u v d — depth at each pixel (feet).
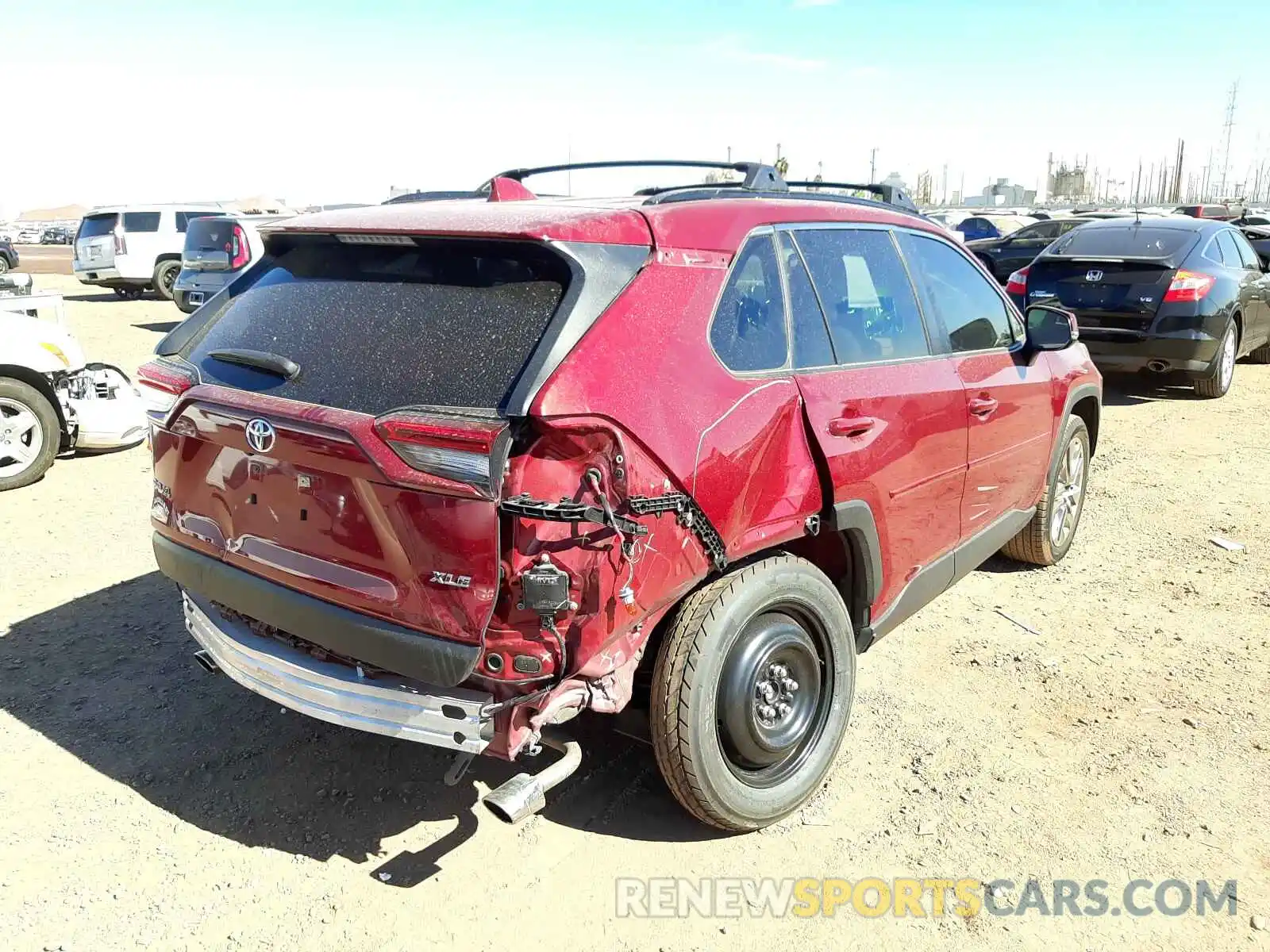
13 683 13.48
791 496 10.33
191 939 8.94
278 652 9.60
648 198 10.40
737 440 9.54
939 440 12.72
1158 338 30.58
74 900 9.37
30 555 18.28
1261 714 13.08
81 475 23.79
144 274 70.85
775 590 10.10
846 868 10.11
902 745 12.35
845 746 12.31
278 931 9.06
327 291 9.95
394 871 9.93
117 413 25.21
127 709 12.92
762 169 11.55
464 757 8.96
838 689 11.21
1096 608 16.52
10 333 22.47
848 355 11.49
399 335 9.07
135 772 11.52
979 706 13.33
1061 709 13.24
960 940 9.16
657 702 9.58
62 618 15.56
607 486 8.39
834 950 9.03
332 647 8.97
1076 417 17.90
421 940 9.02
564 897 9.62
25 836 10.27
